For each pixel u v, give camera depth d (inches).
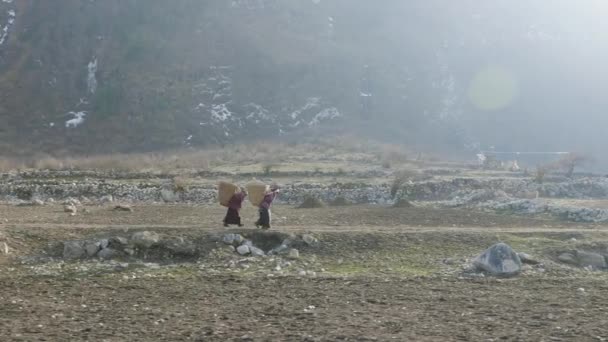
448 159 3540.8
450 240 903.1
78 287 694.5
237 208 967.6
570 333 498.3
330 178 2122.3
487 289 690.8
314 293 664.4
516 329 512.1
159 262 831.1
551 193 1820.9
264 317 558.3
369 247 877.2
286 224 1118.4
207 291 674.8
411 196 1731.1
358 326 522.3
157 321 542.9
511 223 1134.4
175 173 2315.5
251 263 818.2
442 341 474.0
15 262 804.0
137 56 6791.3
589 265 834.8
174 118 5551.2
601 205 1256.2
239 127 5472.4
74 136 5319.9
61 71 6742.1
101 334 498.3
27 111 5940.0
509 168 2586.1
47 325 528.4
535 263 814.5
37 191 1770.4
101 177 2217.0
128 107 5802.2
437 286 704.4
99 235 879.7
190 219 1201.4
